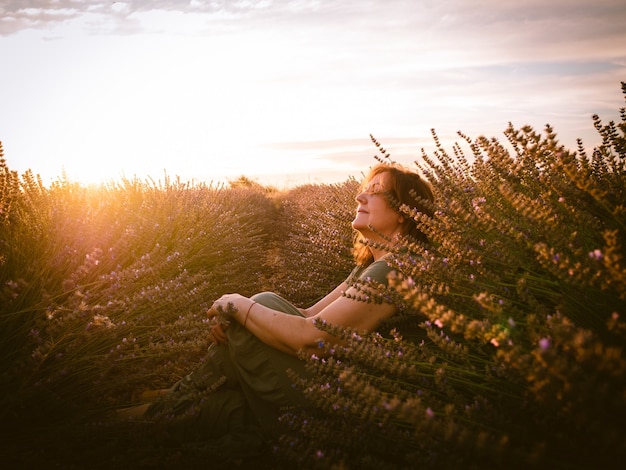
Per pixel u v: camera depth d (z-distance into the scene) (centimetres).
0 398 152
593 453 104
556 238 135
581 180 138
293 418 166
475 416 121
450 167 251
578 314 132
